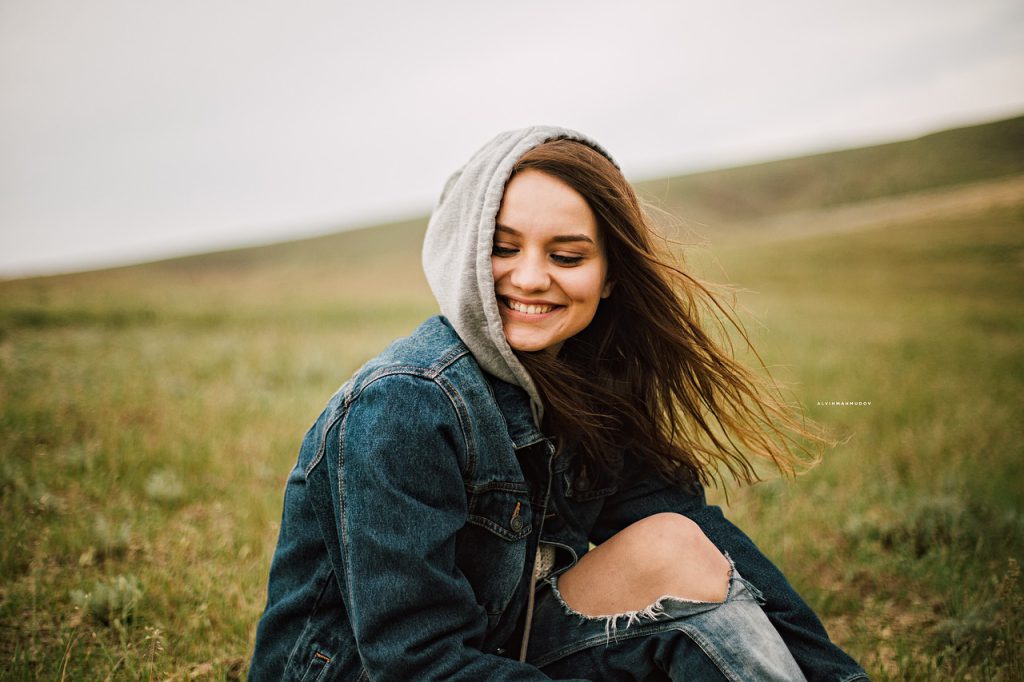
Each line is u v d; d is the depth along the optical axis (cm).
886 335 1422
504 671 154
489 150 171
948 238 3975
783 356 957
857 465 464
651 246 186
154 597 273
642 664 175
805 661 184
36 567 298
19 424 495
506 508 172
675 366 209
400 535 149
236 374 748
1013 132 8606
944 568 310
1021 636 256
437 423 156
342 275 5647
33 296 2036
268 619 176
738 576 180
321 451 165
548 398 178
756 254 4097
